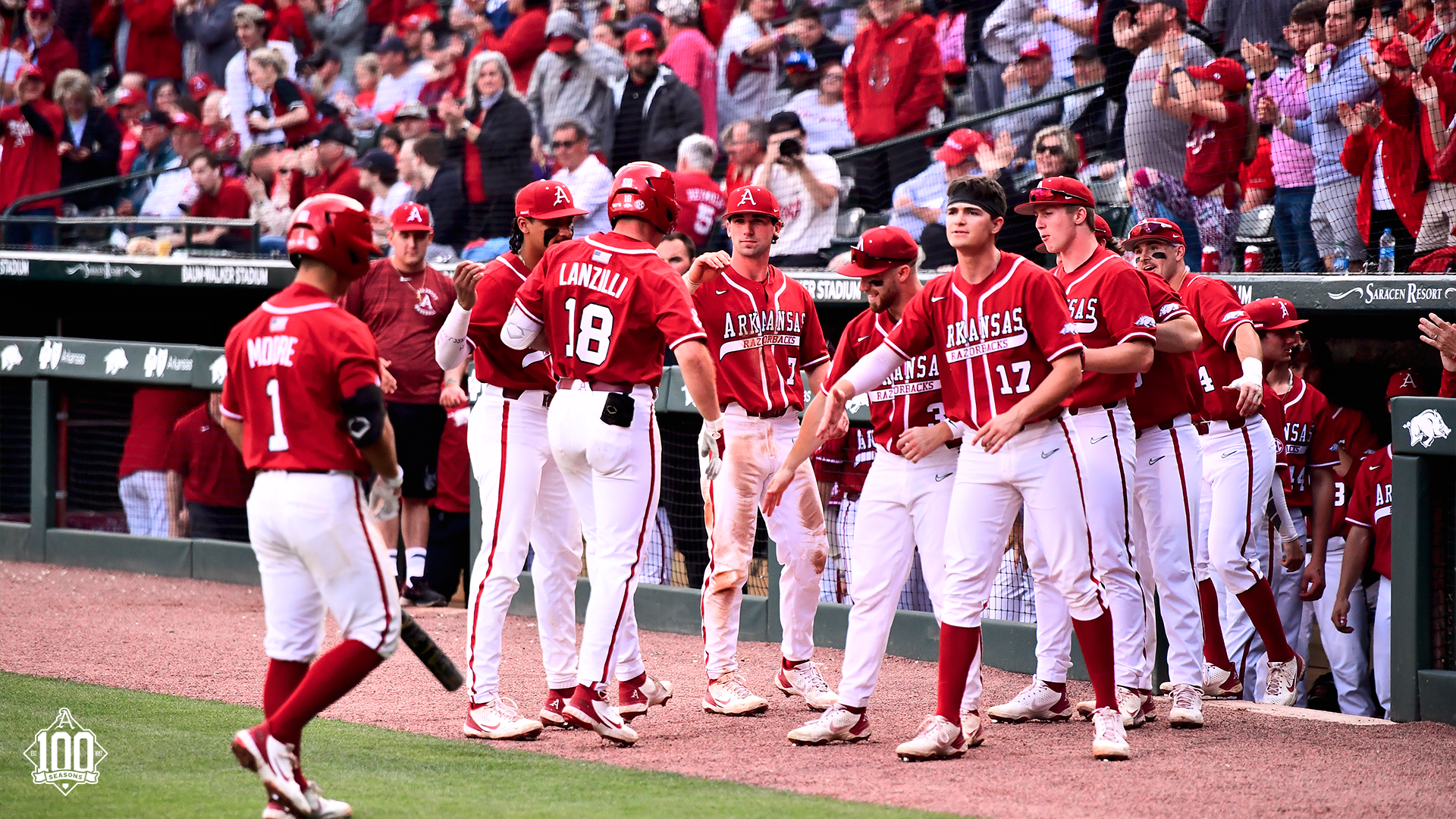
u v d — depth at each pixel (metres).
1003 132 34.50
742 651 25.31
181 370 32.59
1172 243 21.81
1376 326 28.73
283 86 46.25
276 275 38.66
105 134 48.38
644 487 17.48
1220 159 29.34
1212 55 29.81
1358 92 27.06
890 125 35.19
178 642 24.86
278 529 13.70
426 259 40.31
